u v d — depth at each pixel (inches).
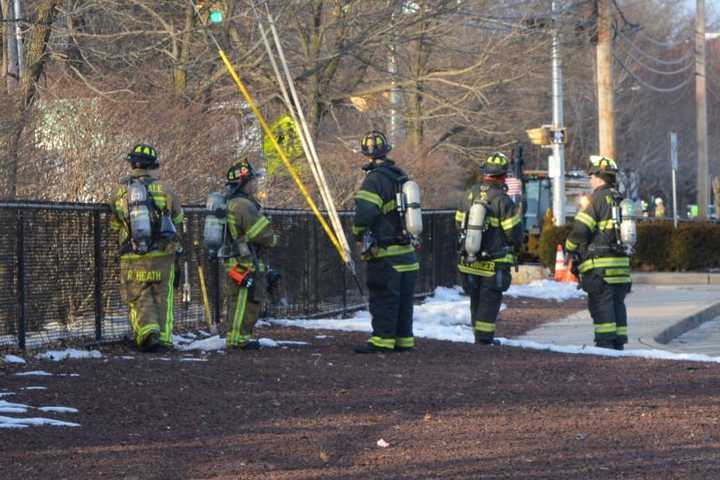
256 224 1197.7
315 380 985.5
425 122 2827.3
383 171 1192.2
